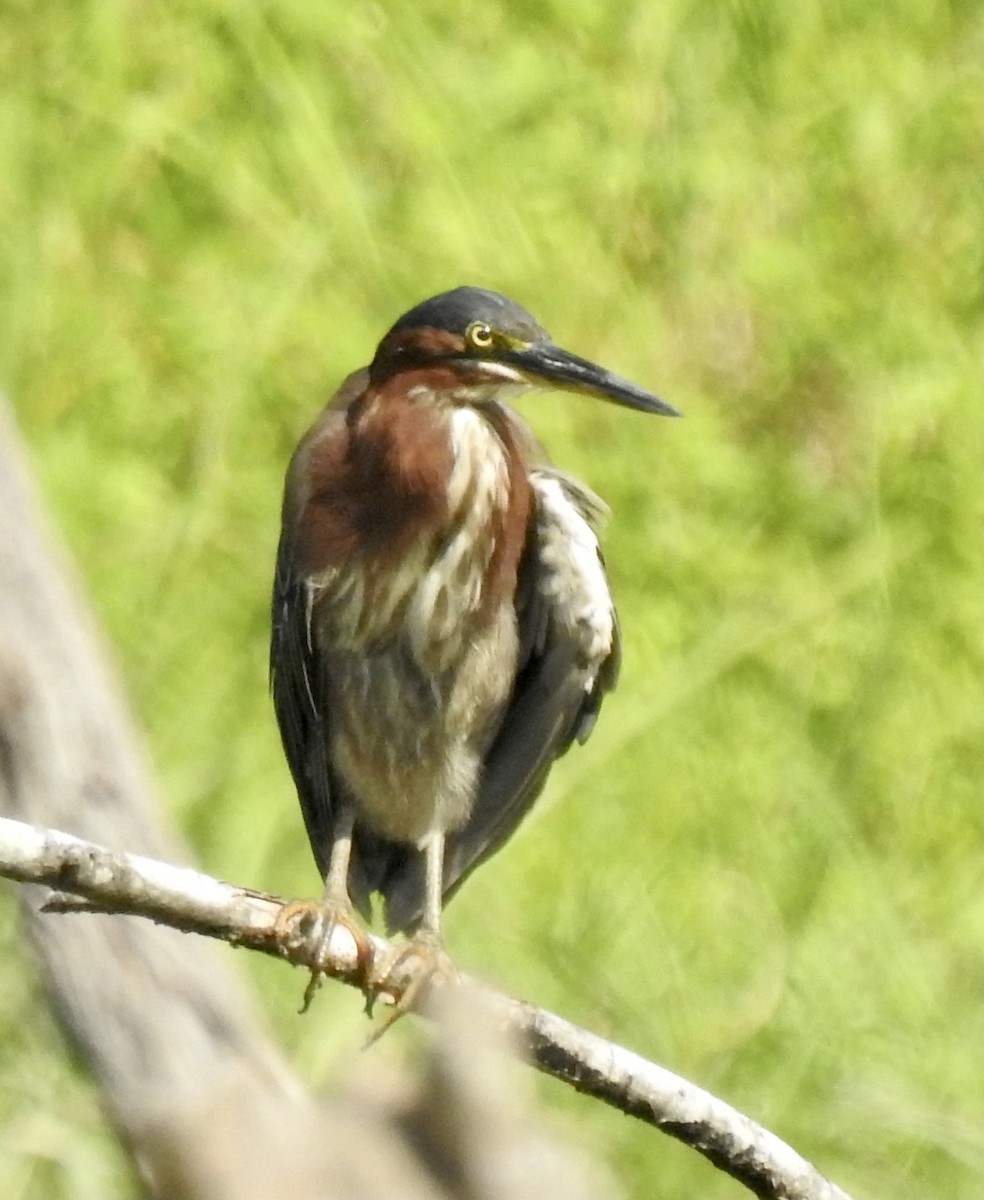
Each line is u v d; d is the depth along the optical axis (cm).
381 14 1330
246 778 1071
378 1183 161
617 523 1259
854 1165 1023
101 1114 746
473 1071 165
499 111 1343
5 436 737
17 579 703
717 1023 1059
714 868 1125
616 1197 182
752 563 1255
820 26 1451
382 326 1279
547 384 714
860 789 1198
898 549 1280
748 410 1340
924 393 1336
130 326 1252
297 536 727
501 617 719
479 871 1054
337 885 704
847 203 1412
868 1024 1070
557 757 741
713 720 1173
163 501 1185
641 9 1392
